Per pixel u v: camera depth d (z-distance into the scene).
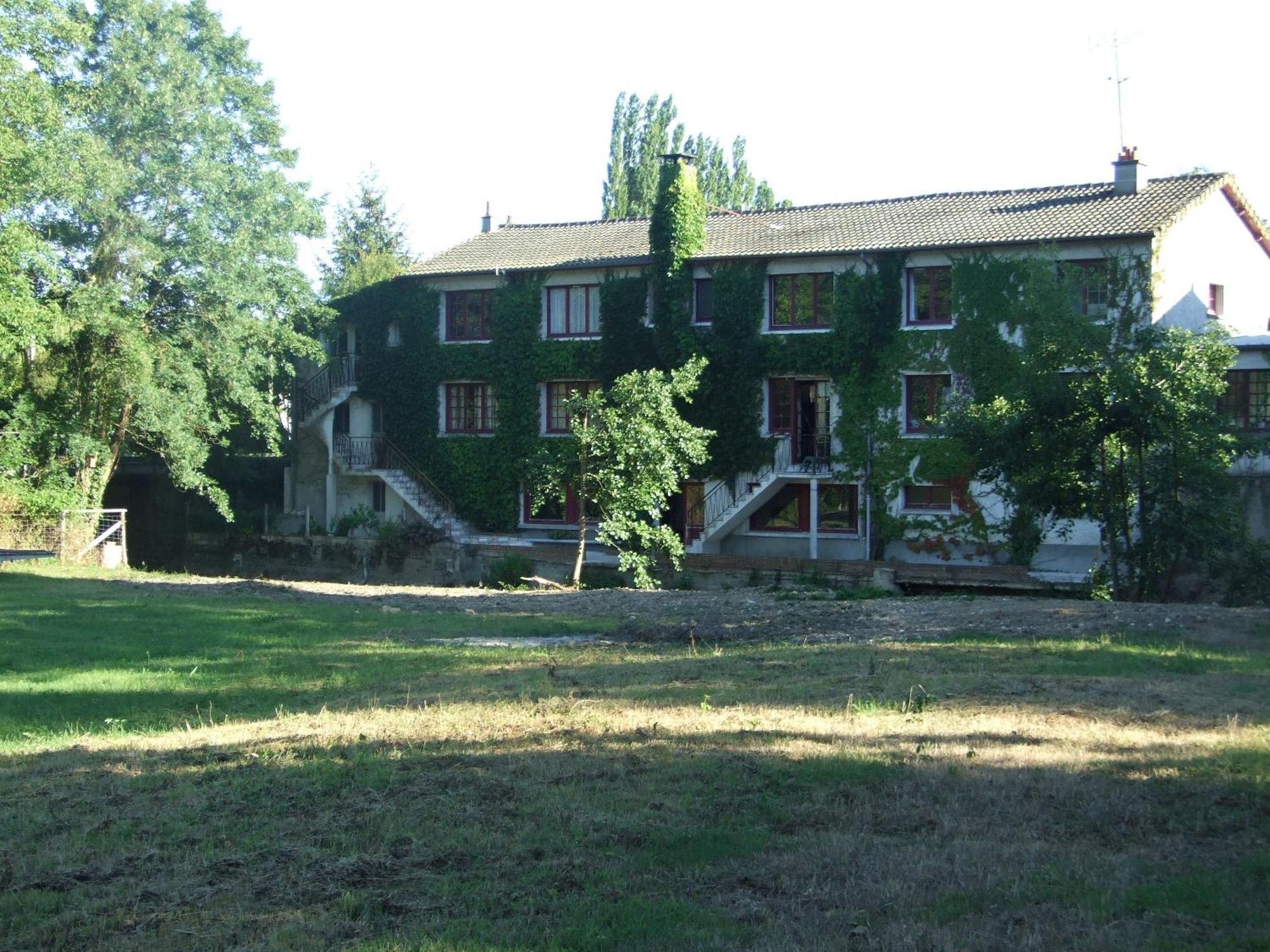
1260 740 10.09
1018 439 26.00
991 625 19.28
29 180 33.06
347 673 16.22
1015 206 37.62
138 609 24.06
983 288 35.56
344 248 75.62
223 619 22.67
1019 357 29.25
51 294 37.28
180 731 12.46
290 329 41.56
